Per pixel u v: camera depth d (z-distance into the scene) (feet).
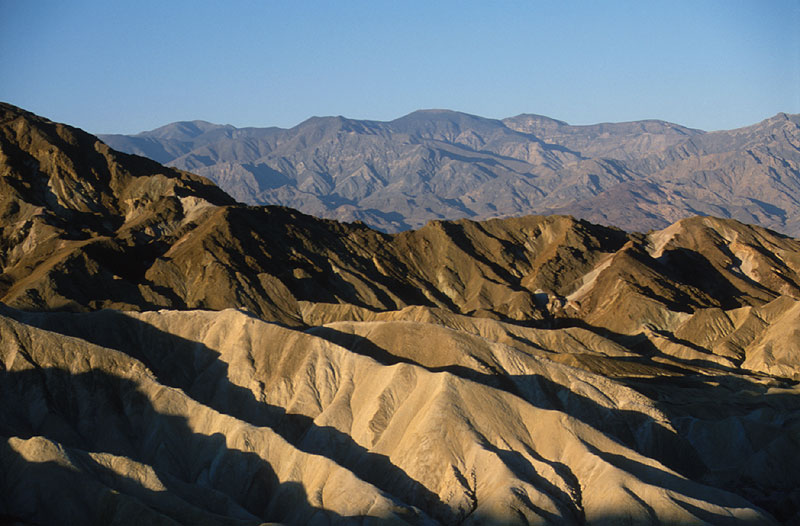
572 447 356.38
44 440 309.42
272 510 336.90
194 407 377.50
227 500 322.96
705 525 312.09
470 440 354.74
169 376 426.92
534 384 421.59
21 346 381.60
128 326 448.65
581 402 416.87
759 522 323.37
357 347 447.01
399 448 365.40
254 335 434.71
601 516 324.19
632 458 355.15
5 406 361.10
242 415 405.18
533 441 364.79
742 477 410.72
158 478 315.58
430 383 382.22
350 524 312.29
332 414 389.39
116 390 384.27
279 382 413.80
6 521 285.84
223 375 423.23
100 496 298.76
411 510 317.83
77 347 387.96
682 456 413.59
